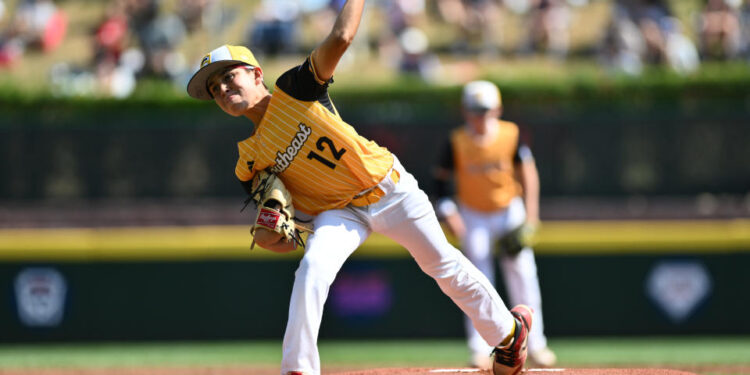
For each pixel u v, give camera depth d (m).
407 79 47.06
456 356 33.06
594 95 44.44
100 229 43.09
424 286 37.91
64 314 38.75
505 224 26.14
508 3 59.59
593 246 38.03
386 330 37.84
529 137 44.22
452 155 26.33
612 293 38.00
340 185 13.94
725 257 37.75
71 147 45.38
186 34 57.09
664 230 38.00
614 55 52.16
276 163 14.07
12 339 38.69
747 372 26.33
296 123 13.62
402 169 14.38
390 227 14.25
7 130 45.50
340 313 37.91
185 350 36.88
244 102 13.88
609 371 17.45
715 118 43.66
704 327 37.78
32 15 57.31
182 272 38.84
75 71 54.84
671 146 43.75
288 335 13.63
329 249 13.82
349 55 54.81
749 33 52.53
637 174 43.88
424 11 58.44
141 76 53.62
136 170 45.25
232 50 13.96
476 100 25.70
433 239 14.42
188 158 45.09
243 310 38.62
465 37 56.06
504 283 37.09
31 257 38.88
